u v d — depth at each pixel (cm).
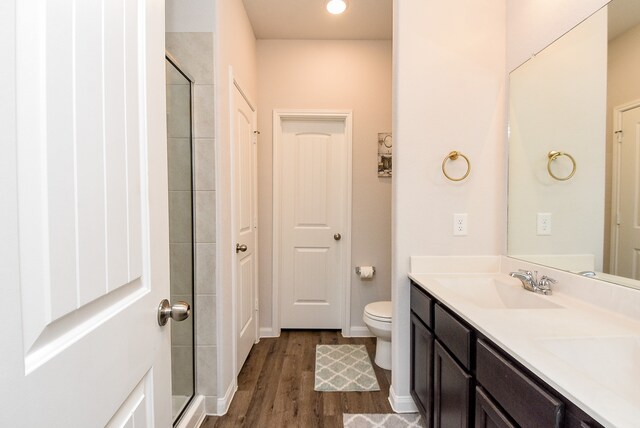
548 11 136
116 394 57
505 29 165
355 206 273
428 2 165
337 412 171
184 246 166
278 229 274
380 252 275
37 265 40
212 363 169
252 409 174
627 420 52
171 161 163
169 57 141
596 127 113
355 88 270
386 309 220
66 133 45
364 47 269
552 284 131
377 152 272
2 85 36
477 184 168
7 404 36
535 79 144
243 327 220
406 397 172
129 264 62
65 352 44
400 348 172
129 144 62
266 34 259
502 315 103
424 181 168
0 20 36
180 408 156
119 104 59
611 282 106
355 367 221
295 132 280
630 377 82
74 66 47
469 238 170
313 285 286
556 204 132
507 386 82
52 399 42
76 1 47
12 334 37
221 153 168
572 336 85
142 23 68
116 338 57
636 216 99
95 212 52
